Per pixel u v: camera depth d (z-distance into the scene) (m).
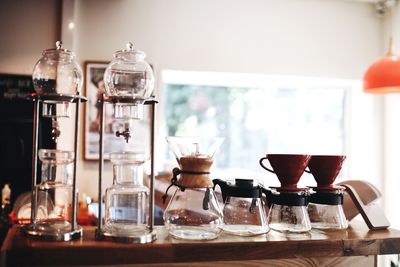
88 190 3.27
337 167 1.26
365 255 1.16
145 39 3.46
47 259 0.95
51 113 1.09
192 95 4.65
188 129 4.67
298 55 3.77
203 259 1.02
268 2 3.73
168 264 1.07
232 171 4.29
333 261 1.20
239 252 1.04
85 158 3.26
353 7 3.92
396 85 2.57
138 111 1.09
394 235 1.19
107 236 1.02
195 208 1.08
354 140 4.07
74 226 1.06
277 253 1.07
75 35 3.31
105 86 1.10
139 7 3.46
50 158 1.07
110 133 3.33
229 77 3.83
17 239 1.02
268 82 4.08
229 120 4.64
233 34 3.64
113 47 3.38
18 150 3.09
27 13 3.21
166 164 3.29
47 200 1.08
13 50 3.17
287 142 4.43
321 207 1.27
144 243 1.01
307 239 1.10
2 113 3.09
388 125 3.92
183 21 3.54
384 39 3.96
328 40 3.85
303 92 4.37
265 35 3.71
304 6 3.80
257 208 1.15
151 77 1.09
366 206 1.32
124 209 1.07
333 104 4.23
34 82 1.08
